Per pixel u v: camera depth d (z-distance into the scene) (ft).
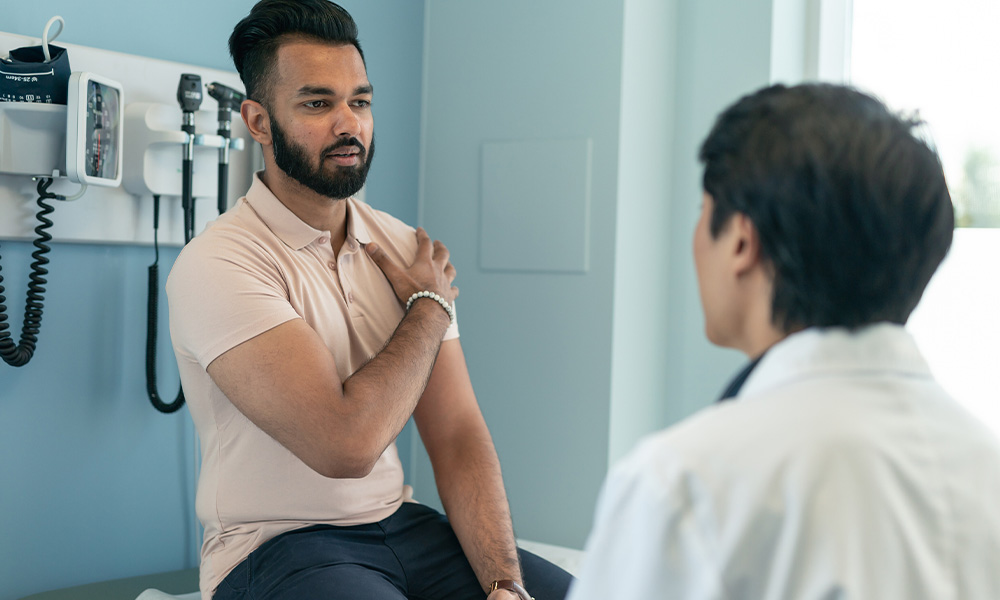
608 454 7.31
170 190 6.08
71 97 5.15
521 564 5.06
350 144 4.76
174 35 6.34
